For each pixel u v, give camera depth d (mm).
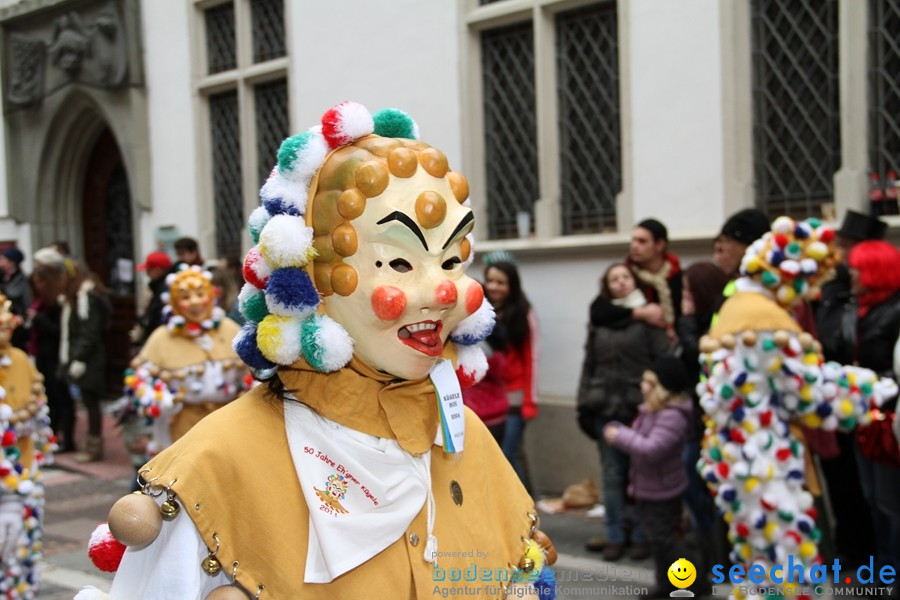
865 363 3777
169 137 8742
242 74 7996
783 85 5023
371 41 6871
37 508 3498
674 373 3969
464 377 1901
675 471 3900
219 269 5914
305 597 1537
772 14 5047
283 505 1569
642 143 5418
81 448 8188
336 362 1593
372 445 1649
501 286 5141
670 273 4762
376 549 1591
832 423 3094
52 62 9516
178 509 1530
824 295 4223
